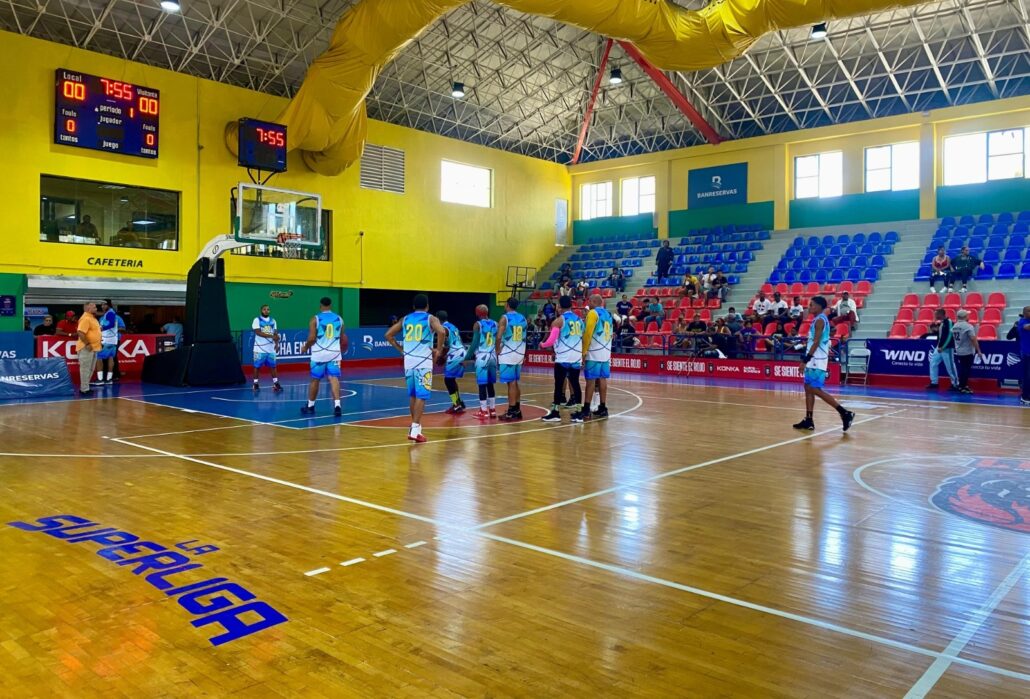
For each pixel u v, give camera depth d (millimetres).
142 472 6496
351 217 21328
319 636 3123
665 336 19703
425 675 2779
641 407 11625
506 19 19797
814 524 4875
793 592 3656
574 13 12578
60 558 4148
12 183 15180
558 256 28062
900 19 18453
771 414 10734
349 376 17812
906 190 21406
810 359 9016
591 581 3814
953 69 20312
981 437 8547
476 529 4762
